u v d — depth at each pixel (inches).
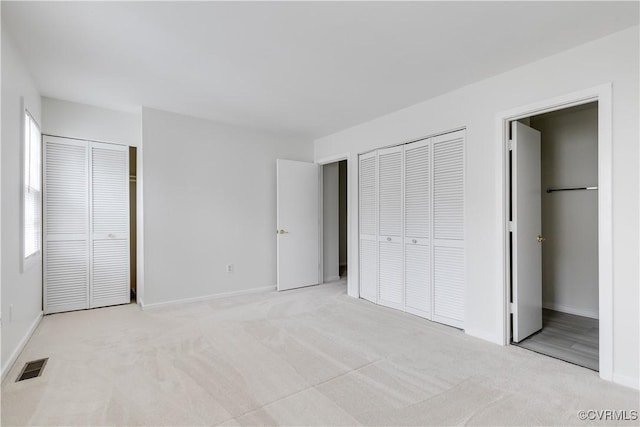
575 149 145.6
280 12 78.8
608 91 86.5
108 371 90.4
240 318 137.5
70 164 145.3
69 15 80.0
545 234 155.5
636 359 81.8
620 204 84.4
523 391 80.7
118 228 158.2
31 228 119.6
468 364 95.4
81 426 67.2
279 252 187.3
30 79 113.3
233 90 128.3
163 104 144.7
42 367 92.7
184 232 159.9
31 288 117.7
